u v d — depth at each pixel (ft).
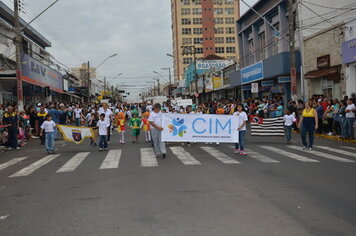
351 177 26.63
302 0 85.92
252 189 23.07
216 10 361.10
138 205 19.97
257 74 106.73
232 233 15.33
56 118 62.39
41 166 35.29
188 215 17.94
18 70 66.54
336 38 73.00
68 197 22.39
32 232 16.28
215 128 46.47
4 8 104.53
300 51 86.53
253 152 41.57
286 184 24.39
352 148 44.27
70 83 190.60
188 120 46.34
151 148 47.24
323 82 79.61
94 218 17.90
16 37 66.13
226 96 162.71
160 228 16.16
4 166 36.55
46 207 20.34
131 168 32.04
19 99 66.59
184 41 360.28
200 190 23.07
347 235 14.87
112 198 21.67
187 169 30.81
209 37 361.10
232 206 19.33
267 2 111.96
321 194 21.59
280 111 69.92
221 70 159.22
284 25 101.55
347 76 69.05
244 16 130.82
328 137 56.34
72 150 48.03
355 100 52.85
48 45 162.61
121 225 16.72
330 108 57.82
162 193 22.50
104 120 46.19
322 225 16.12
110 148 48.80
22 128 57.11
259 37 123.13
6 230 16.71
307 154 39.40
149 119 38.45
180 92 277.85
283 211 18.28
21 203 21.50
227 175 27.84
